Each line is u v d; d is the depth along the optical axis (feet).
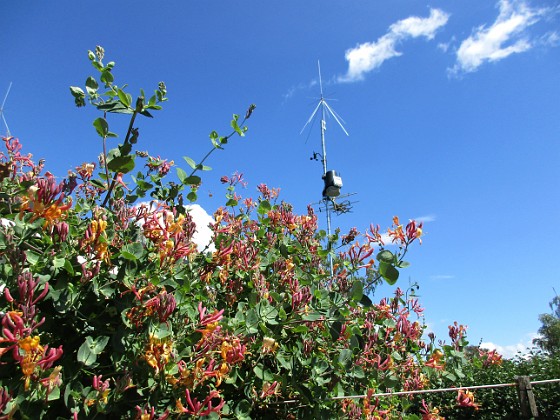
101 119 7.04
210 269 8.55
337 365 8.93
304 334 9.47
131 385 5.76
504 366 25.39
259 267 10.28
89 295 6.20
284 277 10.63
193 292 8.51
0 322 5.17
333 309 9.22
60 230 5.75
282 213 12.51
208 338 6.51
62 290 5.81
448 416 23.82
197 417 6.13
